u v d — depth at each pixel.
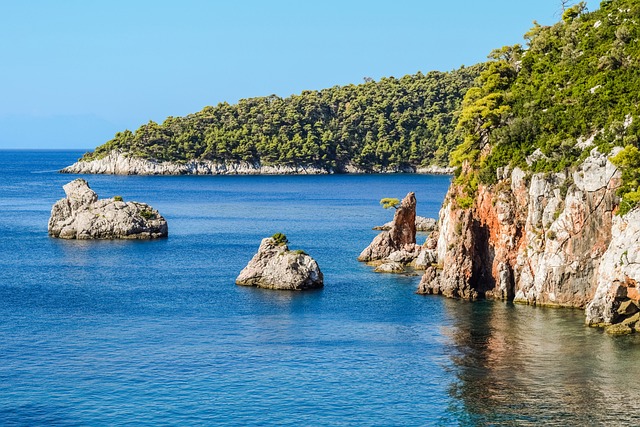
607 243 99.44
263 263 122.75
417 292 114.56
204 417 68.06
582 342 86.81
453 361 81.75
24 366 81.25
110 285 124.50
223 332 94.31
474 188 113.75
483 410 68.81
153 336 92.81
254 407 70.25
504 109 118.38
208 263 147.00
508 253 109.44
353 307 106.38
